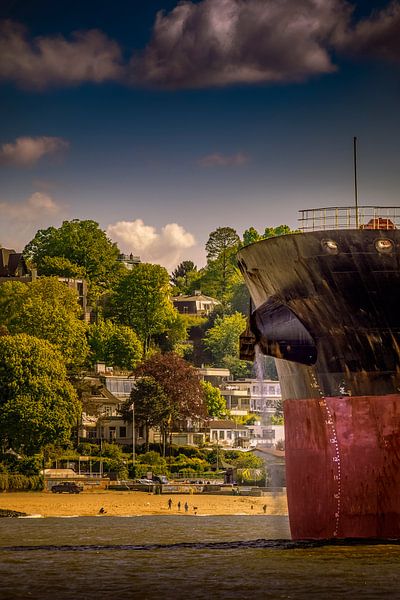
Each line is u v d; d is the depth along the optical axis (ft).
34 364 388.98
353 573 124.36
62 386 392.27
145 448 495.82
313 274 143.84
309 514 148.66
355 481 144.15
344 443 144.77
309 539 149.18
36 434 385.50
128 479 436.76
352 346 144.25
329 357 146.00
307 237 142.72
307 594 114.62
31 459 395.96
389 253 139.74
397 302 141.28
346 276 141.59
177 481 445.37
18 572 132.57
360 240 140.15
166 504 342.03
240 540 180.96
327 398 146.51
